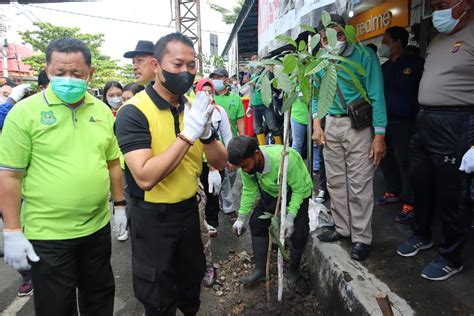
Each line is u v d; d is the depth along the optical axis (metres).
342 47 2.49
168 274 1.87
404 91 3.30
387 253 2.72
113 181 2.27
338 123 2.69
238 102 4.38
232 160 2.37
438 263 2.35
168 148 1.59
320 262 2.84
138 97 1.76
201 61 12.46
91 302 2.17
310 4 2.63
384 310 1.39
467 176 2.14
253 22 10.09
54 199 1.84
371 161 2.66
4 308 2.89
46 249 1.84
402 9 3.95
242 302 2.79
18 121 1.78
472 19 2.07
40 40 24.70
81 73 1.86
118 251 3.81
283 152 2.28
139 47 3.04
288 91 1.75
